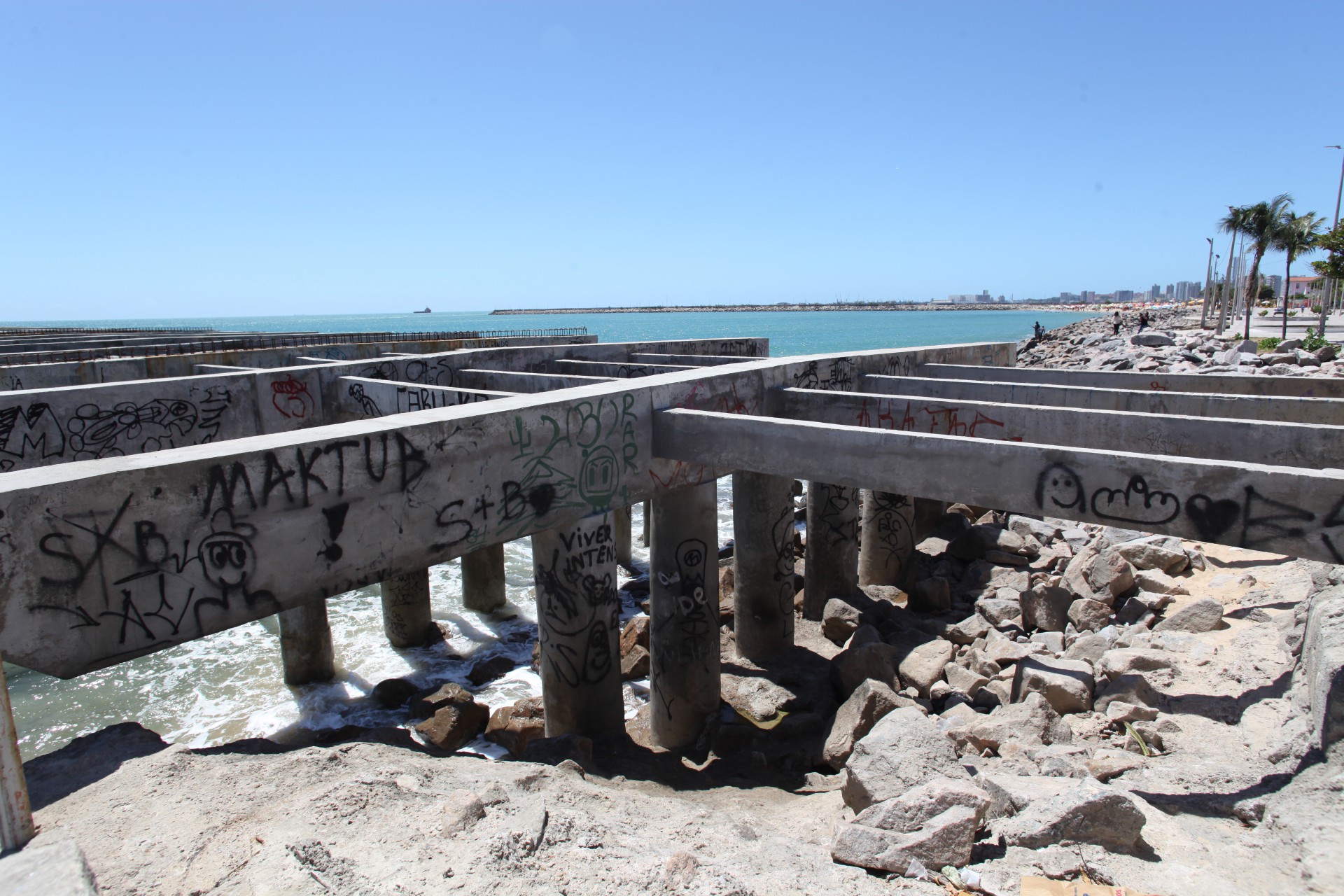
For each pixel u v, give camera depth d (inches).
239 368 600.4
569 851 198.1
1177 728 293.3
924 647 428.1
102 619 235.9
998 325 7519.7
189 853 181.6
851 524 554.9
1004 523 657.6
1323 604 301.6
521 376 540.1
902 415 423.5
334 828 193.8
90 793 206.1
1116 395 455.2
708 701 426.6
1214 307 2689.5
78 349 796.0
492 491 323.6
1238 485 249.4
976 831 213.9
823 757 363.9
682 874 191.8
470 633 602.9
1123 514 270.5
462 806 203.2
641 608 633.0
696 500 410.0
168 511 244.7
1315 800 220.2
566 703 383.6
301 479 270.8
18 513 217.3
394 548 296.8
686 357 649.0
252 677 532.4
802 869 207.5
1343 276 1174.3
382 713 486.9
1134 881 198.5
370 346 843.4
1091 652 388.8
